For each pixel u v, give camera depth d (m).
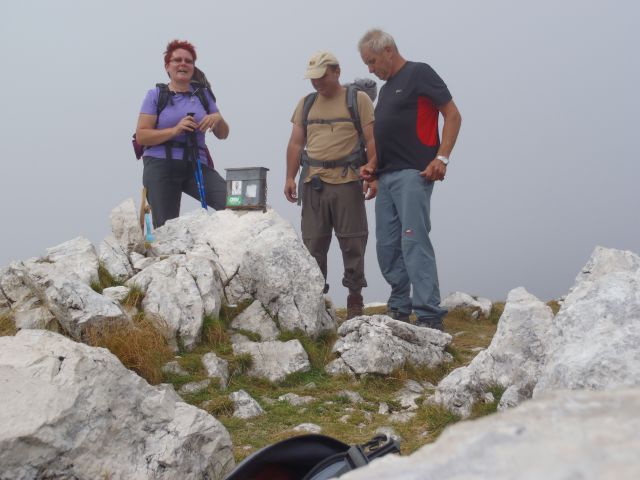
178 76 9.13
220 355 6.79
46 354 3.68
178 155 9.16
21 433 3.22
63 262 7.71
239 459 4.45
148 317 6.87
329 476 1.67
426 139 7.61
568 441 0.56
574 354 3.23
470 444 0.62
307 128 8.67
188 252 8.38
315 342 7.57
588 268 8.50
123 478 3.47
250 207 8.91
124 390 3.75
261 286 7.86
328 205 8.55
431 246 7.74
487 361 5.43
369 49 7.57
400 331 6.91
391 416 5.60
